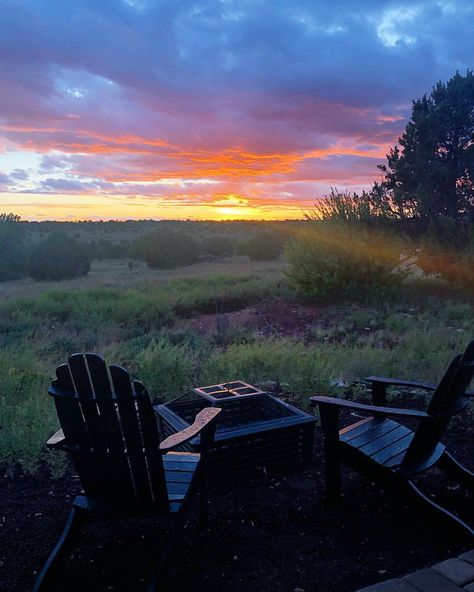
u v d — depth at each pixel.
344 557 3.02
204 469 3.21
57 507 3.62
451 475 3.69
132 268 49.03
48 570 2.69
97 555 3.07
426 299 14.48
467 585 2.63
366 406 3.33
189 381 6.54
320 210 15.72
